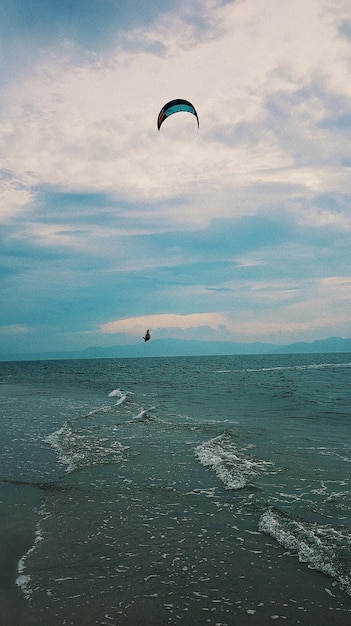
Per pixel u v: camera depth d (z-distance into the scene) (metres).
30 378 67.81
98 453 15.70
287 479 12.12
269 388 41.06
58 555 8.16
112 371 89.62
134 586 7.09
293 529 8.80
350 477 12.17
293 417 23.27
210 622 6.17
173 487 11.85
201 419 23.25
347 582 6.98
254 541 8.55
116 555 8.13
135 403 30.23
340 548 7.98
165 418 23.62
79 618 6.31
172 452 15.68
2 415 25.94
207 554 8.09
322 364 99.81
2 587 7.13
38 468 13.92
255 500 10.60
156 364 132.38
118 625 6.15
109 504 10.71
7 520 9.85
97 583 7.20
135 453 15.62
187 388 43.66
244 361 141.62
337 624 6.05
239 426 20.62
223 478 12.41
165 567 7.66
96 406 30.28
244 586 7.03
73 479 12.74
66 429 20.30
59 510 10.39
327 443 16.53
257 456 14.62
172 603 6.62
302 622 6.12
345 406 27.31
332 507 9.97
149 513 10.09
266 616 6.27
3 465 14.31
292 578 7.20
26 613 6.45
